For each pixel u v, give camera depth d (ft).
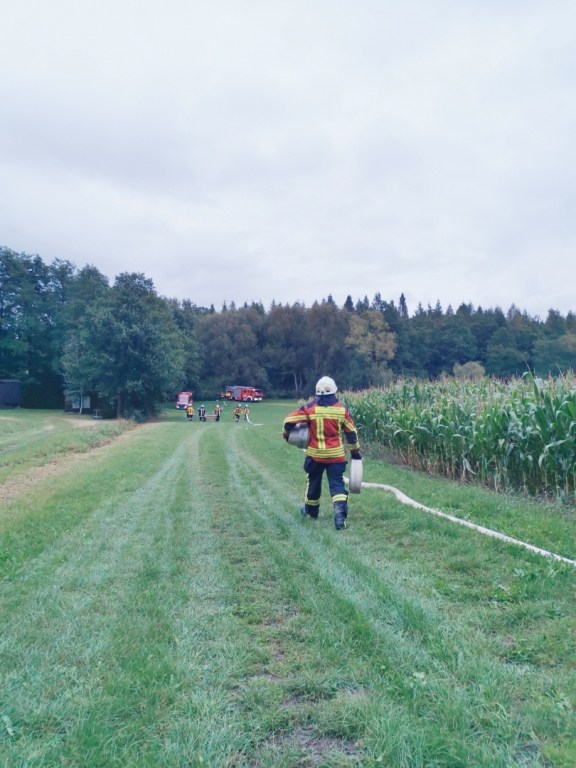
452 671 9.50
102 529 20.98
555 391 29.07
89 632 11.41
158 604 12.98
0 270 215.92
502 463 29.45
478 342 277.44
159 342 150.61
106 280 211.82
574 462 25.25
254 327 315.17
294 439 22.59
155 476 35.96
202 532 20.33
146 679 9.31
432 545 17.52
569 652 10.10
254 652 10.45
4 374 214.48
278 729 8.09
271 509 24.36
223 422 142.10
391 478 33.47
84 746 7.52
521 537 18.33
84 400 172.65
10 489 34.53
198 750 7.49
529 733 7.67
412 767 7.07
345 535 19.38
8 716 8.30
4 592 13.92
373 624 11.46
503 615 11.82
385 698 8.68
